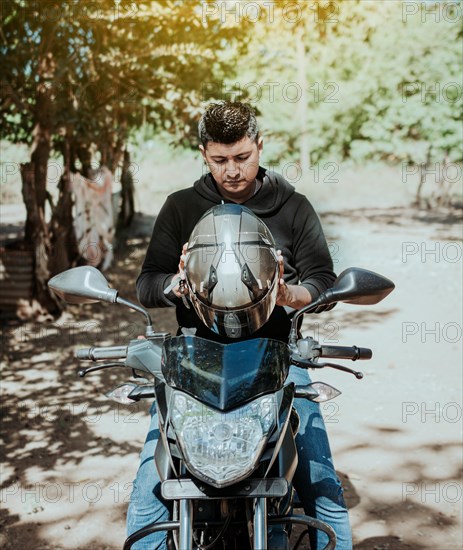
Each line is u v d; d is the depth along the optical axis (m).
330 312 8.15
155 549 2.16
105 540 3.46
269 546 1.86
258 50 13.55
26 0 7.83
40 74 8.09
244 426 1.68
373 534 3.42
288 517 1.89
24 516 3.69
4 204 19.11
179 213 2.55
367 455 4.31
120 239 14.80
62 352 6.75
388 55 16.14
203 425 1.69
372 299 2.06
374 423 4.82
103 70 9.07
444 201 18.81
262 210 2.48
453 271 10.27
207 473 1.64
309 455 2.29
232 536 1.92
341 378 5.79
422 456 4.29
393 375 5.83
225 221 1.82
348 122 19.09
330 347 2.14
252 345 1.85
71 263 9.84
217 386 1.74
